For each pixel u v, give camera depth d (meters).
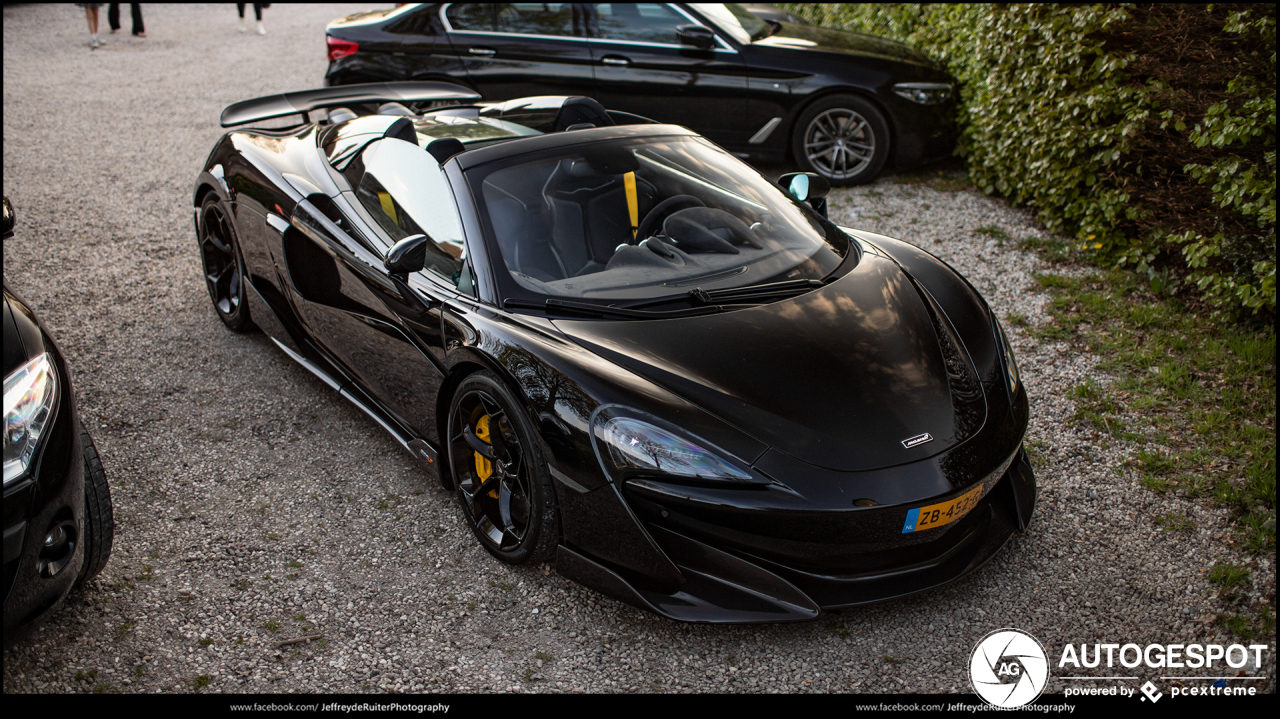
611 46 6.44
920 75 6.24
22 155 6.96
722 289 2.73
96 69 10.09
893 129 6.31
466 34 6.56
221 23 13.90
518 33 6.54
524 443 2.45
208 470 3.21
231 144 4.08
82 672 2.27
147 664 2.30
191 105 8.47
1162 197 4.52
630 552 2.32
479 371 2.61
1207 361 3.77
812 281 2.83
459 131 3.38
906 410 2.35
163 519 2.92
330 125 4.00
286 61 10.64
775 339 2.51
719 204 3.12
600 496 2.30
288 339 3.74
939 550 2.40
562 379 2.36
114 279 4.89
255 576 2.65
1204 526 2.78
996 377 2.61
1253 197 3.95
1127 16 4.62
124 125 7.81
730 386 2.33
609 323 2.55
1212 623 2.38
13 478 2.00
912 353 2.55
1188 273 4.48
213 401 3.71
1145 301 4.44
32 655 2.33
